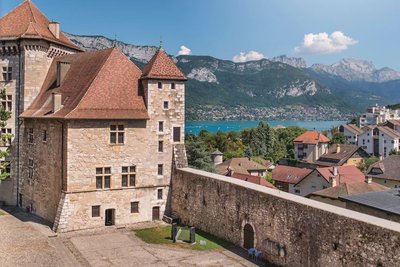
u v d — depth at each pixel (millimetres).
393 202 32562
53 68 46281
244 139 147375
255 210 30672
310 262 25656
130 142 39625
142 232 36969
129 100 40062
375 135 135125
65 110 38031
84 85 39750
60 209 36531
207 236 35469
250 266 28594
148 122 40531
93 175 37875
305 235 26078
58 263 28766
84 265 28641
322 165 108000
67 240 34250
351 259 22859
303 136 128250
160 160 41375
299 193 73875
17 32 45125
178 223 40312
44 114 40031
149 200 40938
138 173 40188
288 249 27469
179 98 42156
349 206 33438
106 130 38406
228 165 95438
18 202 46062
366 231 22016
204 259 30000
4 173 41344
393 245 20547
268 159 128500
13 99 45281
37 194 42281
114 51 41875
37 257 29766
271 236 29031
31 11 47469
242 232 32156
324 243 24609
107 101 38812
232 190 33281
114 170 38938
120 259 29969
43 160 41094
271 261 28938
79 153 37125
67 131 36500
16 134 45531
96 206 38188
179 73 42094
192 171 39438
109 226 38562
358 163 104375
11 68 45406
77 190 37125
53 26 47625
